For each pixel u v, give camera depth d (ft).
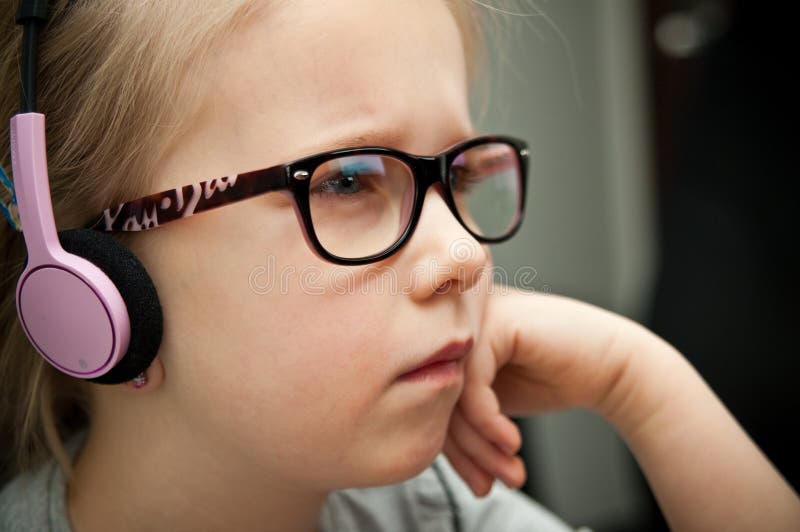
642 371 2.16
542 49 5.24
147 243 1.63
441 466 2.68
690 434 2.11
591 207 5.73
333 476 1.65
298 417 1.57
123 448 1.85
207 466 1.77
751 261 4.23
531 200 5.48
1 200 1.72
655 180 5.84
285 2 1.50
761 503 2.04
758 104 4.23
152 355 1.59
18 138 1.53
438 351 1.60
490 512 2.60
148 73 1.56
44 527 1.89
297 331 1.54
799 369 4.14
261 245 1.53
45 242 1.55
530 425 4.75
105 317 1.53
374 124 1.56
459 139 1.80
